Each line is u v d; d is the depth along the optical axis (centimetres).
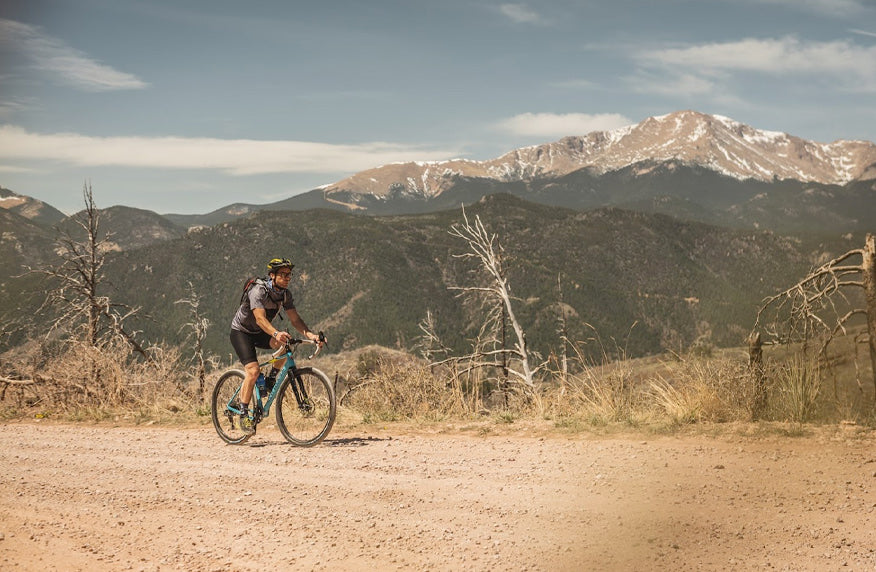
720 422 734
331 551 405
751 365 774
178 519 478
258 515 480
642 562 363
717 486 495
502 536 414
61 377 1199
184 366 1243
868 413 704
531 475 555
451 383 1012
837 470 521
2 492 564
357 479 570
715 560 362
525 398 952
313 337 746
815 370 764
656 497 475
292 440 754
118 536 443
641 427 724
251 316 756
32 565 391
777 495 468
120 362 1216
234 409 776
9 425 1002
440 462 621
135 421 977
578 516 443
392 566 379
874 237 934
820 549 371
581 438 704
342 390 1046
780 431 655
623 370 871
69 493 557
